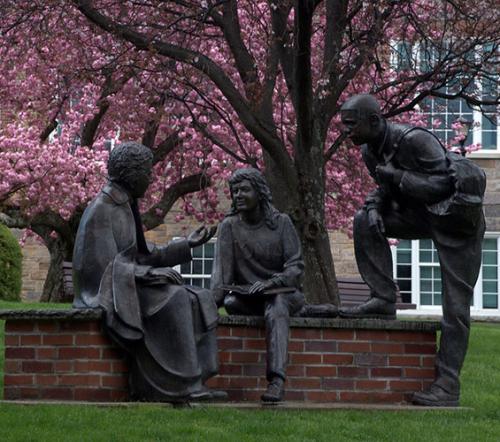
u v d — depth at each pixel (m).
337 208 32.97
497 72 25.55
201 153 32.69
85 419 12.41
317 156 22.91
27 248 42.41
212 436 11.91
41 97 32.94
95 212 13.69
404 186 14.28
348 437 12.32
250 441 11.80
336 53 23.62
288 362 14.24
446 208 14.14
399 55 26.20
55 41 27.92
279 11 23.67
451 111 35.69
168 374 13.34
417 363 14.45
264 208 14.62
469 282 14.41
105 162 33.03
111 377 13.48
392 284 14.86
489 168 41.84
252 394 14.19
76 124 33.03
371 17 25.06
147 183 14.06
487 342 23.34
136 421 12.42
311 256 22.58
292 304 14.41
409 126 14.45
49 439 11.62
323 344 14.32
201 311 13.66
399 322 14.39
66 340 13.52
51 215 34.09
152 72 25.61
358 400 14.30
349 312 14.70
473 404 15.02
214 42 29.66
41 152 32.38
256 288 14.02
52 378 13.50
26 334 13.58
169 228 41.78
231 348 14.20
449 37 26.52
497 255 41.75
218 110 25.98
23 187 32.75
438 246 14.43
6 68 31.52
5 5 25.28
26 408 12.91
